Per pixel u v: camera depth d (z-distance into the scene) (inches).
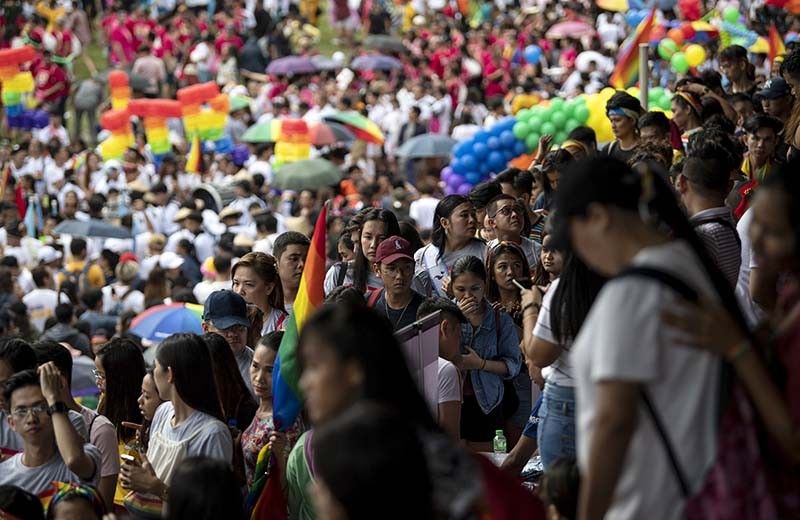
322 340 319.9
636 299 327.0
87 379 991.0
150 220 1726.1
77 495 488.4
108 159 2033.7
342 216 1369.3
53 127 2383.1
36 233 1840.6
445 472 313.6
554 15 2832.2
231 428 591.2
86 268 1487.5
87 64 2962.6
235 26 3058.6
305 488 524.7
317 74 2765.7
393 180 1887.3
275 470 550.3
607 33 2568.9
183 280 1419.8
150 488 547.2
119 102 2121.1
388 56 2778.1
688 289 328.8
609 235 339.9
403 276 661.9
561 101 1235.2
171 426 562.9
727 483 333.1
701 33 1469.0
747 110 959.6
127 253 1481.3
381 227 727.7
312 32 3174.2
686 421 331.6
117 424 631.8
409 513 274.1
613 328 326.6
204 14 3078.2
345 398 318.0
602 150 853.2
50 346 610.9
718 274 358.9
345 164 2181.3
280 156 2025.1
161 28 2883.9
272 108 2379.4
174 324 1088.8
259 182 1859.0
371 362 318.3
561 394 490.9
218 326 652.1
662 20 1675.7
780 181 347.9
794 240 345.7
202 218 1641.2
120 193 1905.8
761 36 1675.7
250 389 655.1
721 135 614.2
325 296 650.8
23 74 2373.3
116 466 590.9
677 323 323.6
